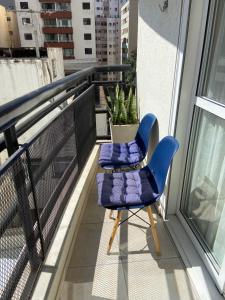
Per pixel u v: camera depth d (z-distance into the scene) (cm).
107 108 313
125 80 304
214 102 130
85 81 259
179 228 181
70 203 192
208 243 154
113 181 174
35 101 115
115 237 178
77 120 211
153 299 136
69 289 142
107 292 140
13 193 100
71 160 198
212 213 147
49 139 144
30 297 119
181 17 140
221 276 131
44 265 138
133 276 149
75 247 172
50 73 728
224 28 121
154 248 168
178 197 185
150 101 227
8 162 94
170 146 146
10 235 100
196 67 144
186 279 146
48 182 145
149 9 212
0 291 94
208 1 127
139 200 149
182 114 160
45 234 142
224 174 131
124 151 229
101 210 209
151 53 214
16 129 108
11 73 676
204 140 149
